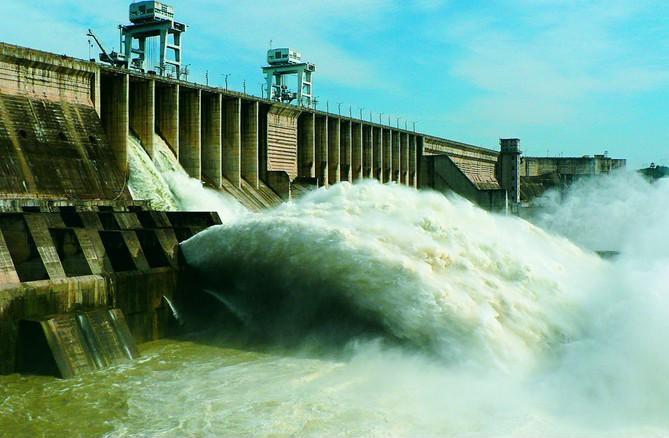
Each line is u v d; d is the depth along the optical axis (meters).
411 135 127.25
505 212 116.31
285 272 34.34
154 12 77.69
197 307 37.91
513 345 29.36
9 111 47.78
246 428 21.91
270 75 120.00
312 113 94.06
